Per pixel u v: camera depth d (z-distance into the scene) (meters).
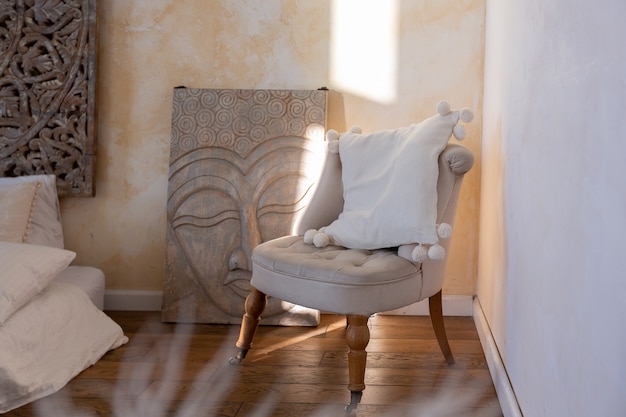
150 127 3.06
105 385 2.14
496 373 2.08
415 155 2.20
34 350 2.12
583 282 1.11
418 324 2.90
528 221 1.66
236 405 1.98
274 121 2.95
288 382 2.18
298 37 3.01
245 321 2.36
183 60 3.04
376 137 2.42
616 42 0.95
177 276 2.95
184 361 2.39
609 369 0.95
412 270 2.12
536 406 1.50
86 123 3.00
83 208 3.09
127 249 3.10
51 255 2.35
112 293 3.10
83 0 2.97
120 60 3.05
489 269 2.49
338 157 2.52
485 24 2.93
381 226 2.18
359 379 1.95
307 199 2.92
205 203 2.95
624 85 0.91
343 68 3.00
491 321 2.39
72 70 2.98
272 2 3.00
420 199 2.14
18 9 2.99
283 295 2.13
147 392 2.08
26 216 2.79
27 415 1.89
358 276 1.96
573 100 1.21
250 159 2.95
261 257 2.23
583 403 1.09
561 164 1.29
